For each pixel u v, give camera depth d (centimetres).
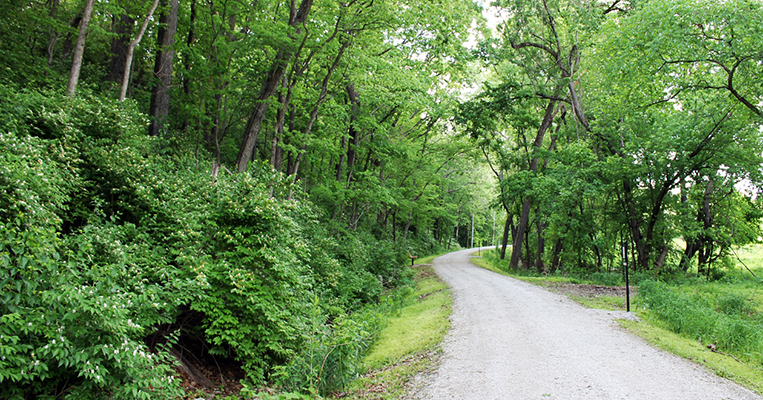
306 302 819
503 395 506
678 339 752
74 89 870
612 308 1074
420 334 901
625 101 1708
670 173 1859
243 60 1376
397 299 1515
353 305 1262
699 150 1753
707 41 1299
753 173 1777
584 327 845
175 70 1443
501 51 2233
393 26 1299
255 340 668
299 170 2103
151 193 710
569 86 2153
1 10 1298
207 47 1234
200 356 696
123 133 807
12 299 390
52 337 394
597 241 2181
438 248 5219
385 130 2022
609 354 652
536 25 2222
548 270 2909
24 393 419
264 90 1265
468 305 1184
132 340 475
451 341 801
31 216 448
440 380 591
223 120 1487
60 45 2002
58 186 569
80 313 413
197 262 619
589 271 2245
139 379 441
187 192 769
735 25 1196
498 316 994
